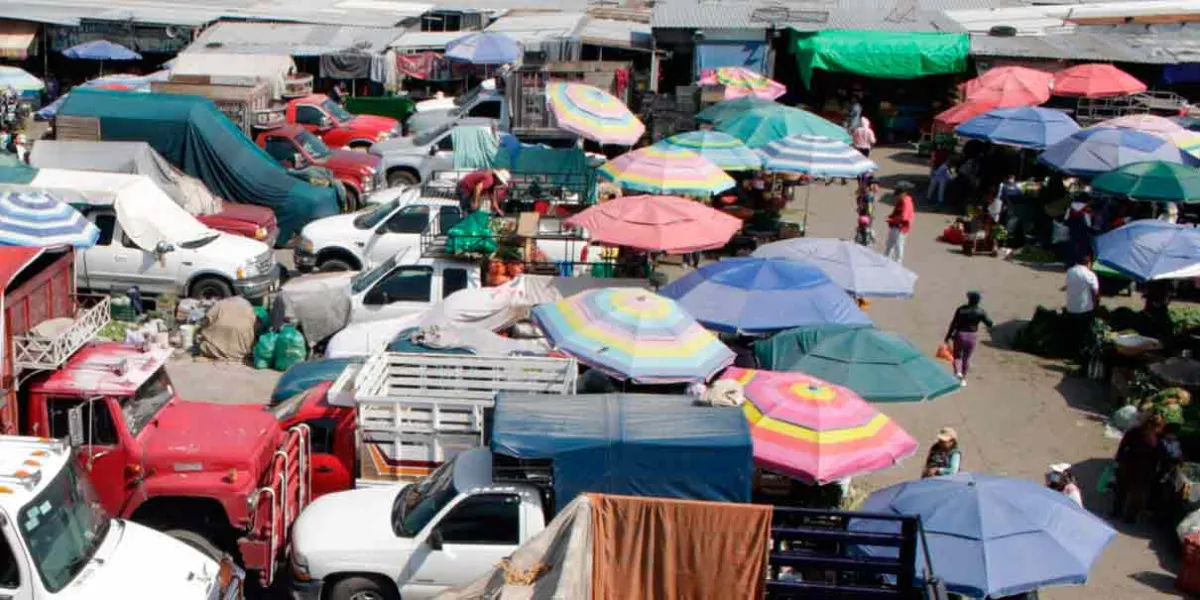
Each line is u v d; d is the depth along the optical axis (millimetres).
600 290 14797
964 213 27828
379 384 13664
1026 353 19469
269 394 17234
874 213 27688
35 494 9242
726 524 9445
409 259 18359
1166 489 13805
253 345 18641
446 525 10836
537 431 10742
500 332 16125
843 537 9664
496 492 10852
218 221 22281
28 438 10008
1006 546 9867
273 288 20438
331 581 10938
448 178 24047
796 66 36250
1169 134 25719
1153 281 19047
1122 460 13789
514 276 18047
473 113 31156
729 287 15211
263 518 11258
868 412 12227
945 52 33156
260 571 11297
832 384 12812
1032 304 21734
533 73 31234
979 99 29516
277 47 36469
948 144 31562
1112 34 34781
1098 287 20062
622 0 44375
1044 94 29938
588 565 8906
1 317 11117
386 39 37562
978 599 9586
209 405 12555
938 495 10445
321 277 18969
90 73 39625
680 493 10711
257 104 28625
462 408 12531
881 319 20750
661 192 19766
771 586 9680
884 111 35375
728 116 26766
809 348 13789
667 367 13227
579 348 13578
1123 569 12867
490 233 18438
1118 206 23203
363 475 12688
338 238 20922
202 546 11352
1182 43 34031
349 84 37656
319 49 36375
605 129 24562
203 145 24203
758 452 11586
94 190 19719
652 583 9523
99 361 11992
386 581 10906
